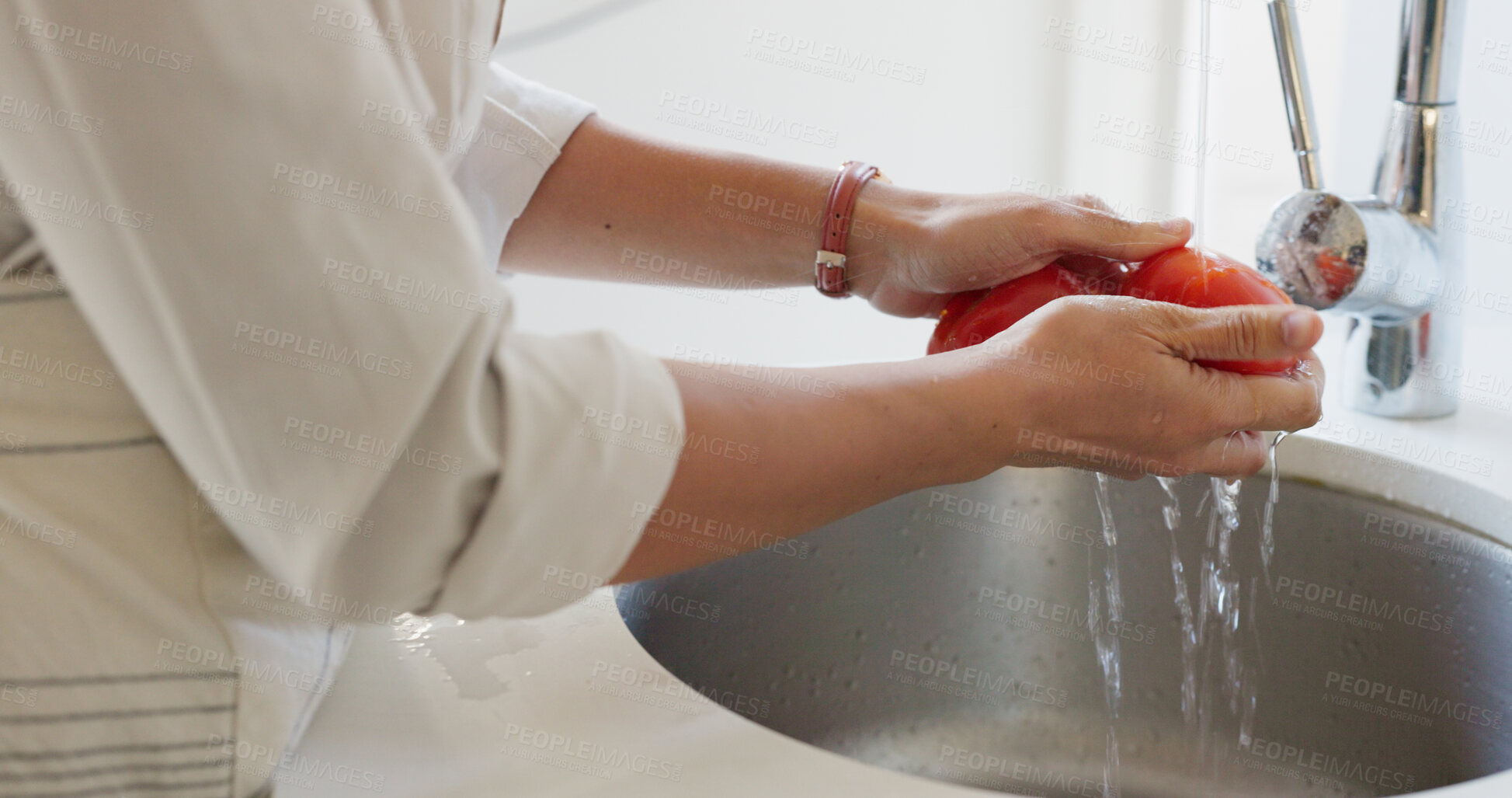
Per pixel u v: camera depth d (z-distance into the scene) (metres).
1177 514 0.81
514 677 0.54
